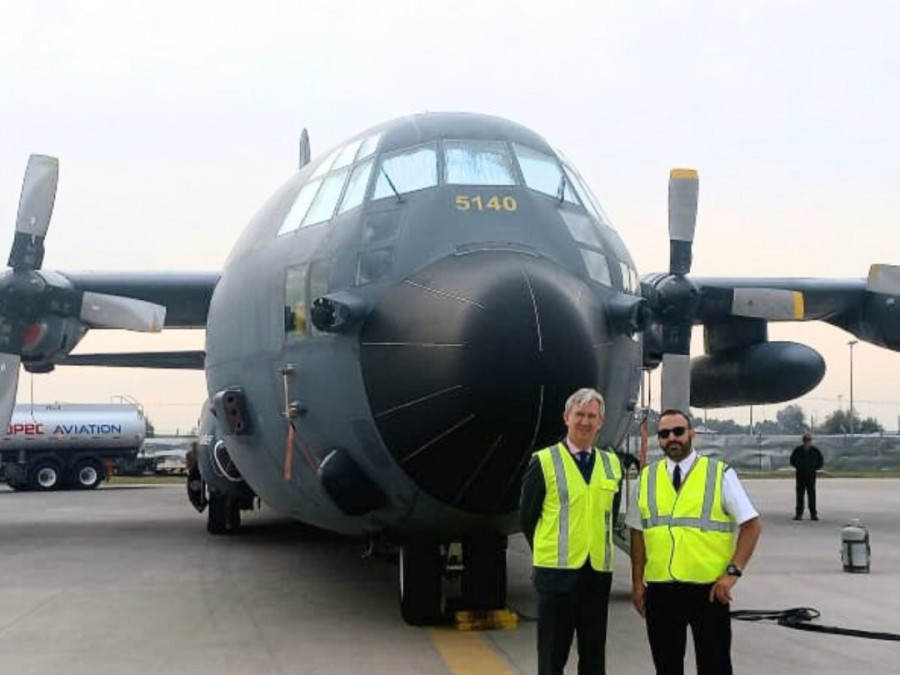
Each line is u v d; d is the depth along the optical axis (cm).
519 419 695
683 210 1287
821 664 731
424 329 721
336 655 750
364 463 768
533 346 698
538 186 867
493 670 701
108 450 3484
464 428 702
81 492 3186
